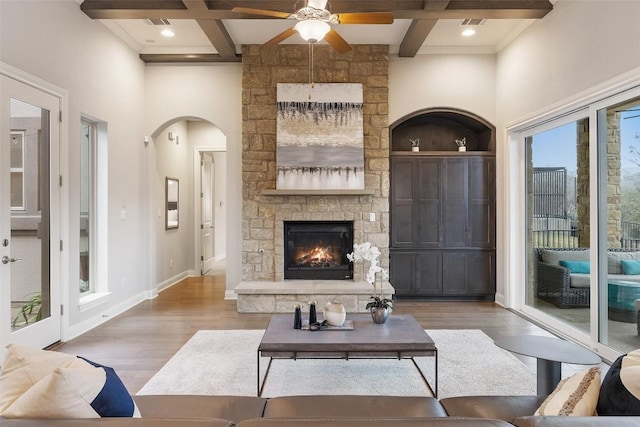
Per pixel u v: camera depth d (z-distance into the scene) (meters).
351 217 5.62
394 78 5.80
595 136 3.71
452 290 5.83
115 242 5.07
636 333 3.31
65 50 4.04
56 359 1.37
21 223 3.46
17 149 3.40
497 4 4.30
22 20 3.44
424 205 5.84
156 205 6.32
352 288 5.10
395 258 5.83
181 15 4.39
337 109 5.56
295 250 5.74
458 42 5.56
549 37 4.38
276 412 1.74
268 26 5.07
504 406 1.78
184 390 2.91
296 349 2.72
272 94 5.63
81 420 1.06
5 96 3.26
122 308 5.23
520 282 5.37
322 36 3.35
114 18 4.46
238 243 5.88
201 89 5.84
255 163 5.64
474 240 5.84
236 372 3.23
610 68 3.43
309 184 5.50
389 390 2.91
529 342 2.31
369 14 3.27
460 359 3.51
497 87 5.73
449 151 6.16
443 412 1.75
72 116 4.16
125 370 3.29
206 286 6.92
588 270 4.02
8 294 3.30
